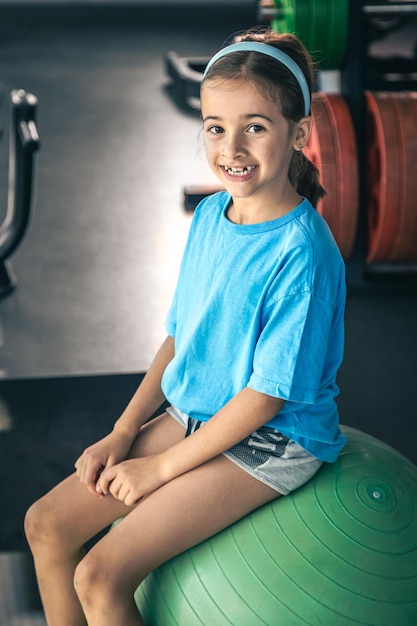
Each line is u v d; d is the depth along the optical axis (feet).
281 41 4.49
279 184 4.58
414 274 10.80
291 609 4.42
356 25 9.93
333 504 4.69
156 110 16.22
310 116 4.64
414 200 9.84
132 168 13.88
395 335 9.74
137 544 4.48
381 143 9.73
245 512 4.66
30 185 9.88
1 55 18.79
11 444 7.73
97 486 4.82
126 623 4.42
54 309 10.07
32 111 9.71
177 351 5.01
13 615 6.02
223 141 4.46
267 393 4.43
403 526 4.69
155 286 10.60
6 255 10.31
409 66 13.76
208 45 19.69
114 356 9.14
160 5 21.56
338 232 10.17
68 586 4.92
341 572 4.49
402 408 8.39
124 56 18.95
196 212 5.13
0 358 9.04
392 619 4.43
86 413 8.19
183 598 4.60
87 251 11.43
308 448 4.74
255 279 4.58
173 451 4.64
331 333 4.75
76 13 21.33
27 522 4.87
